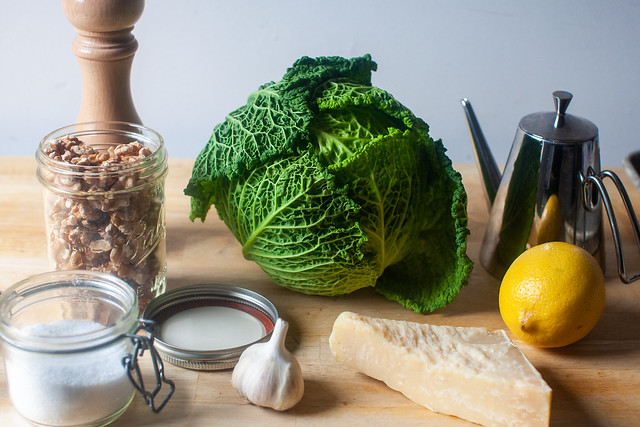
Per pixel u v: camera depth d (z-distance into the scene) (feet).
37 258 4.15
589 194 3.79
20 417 2.99
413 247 3.91
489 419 3.00
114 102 4.16
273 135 3.43
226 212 3.76
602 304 3.39
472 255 4.33
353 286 3.69
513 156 3.91
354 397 3.18
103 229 3.36
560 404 3.17
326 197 3.32
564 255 3.38
